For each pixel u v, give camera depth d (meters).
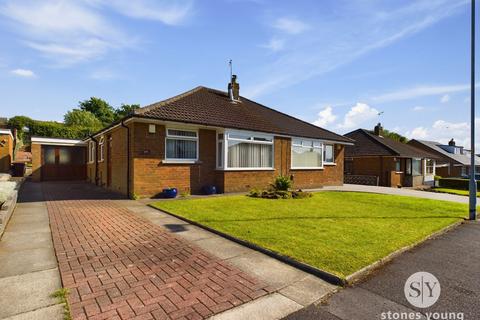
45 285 3.76
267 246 5.28
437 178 29.72
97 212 8.47
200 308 3.25
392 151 24.69
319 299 3.56
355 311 3.30
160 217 7.91
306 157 17.44
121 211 8.66
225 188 13.05
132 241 5.72
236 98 17.98
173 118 11.45
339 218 7.89
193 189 12.66
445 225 7.53
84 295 3.51
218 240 5.90
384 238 5.98
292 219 7.63
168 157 11.96
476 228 7.68
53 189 14.36
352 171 27.06
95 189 14.41
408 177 26.62
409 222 7.72
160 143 11.68
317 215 8.23
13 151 26.95
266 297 3.57
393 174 24.73
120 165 12.66
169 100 13.39
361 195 13.83
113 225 6.96
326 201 11.30
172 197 11.44
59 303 3.30
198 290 3.69
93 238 5.88
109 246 5.39
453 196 15.77
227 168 13.13
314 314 3.21
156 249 5.26
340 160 20.33
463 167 44.72
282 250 5.06
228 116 14.27
